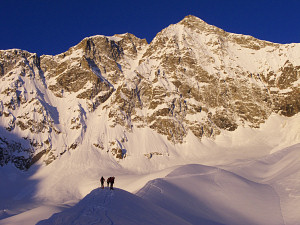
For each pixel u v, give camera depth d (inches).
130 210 882.8
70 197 4421.8
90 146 6240.2
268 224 1244.5
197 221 1120.2
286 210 1339.8
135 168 5757.9
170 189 1446.9
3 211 3560.5
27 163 5930.1
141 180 3572.8
